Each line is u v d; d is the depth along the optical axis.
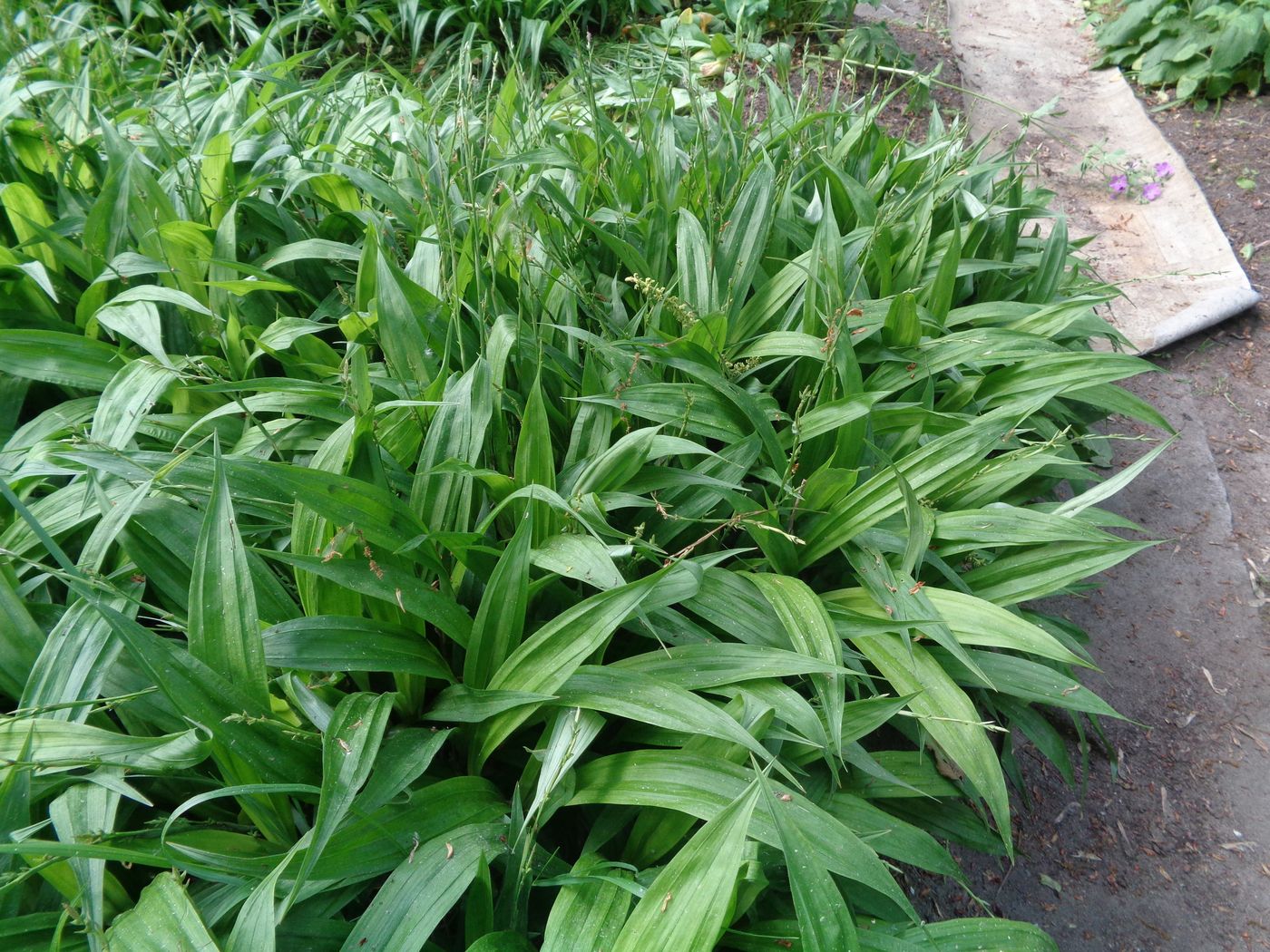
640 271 2.06
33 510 1.44
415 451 1.56
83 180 2.36
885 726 1.83
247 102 2.67
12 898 1.03
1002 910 1.76
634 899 1.10
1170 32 4.43
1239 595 2.43
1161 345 3.17
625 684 1.22
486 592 1.24
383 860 1.08
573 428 1.64
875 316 1.98
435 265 1.90
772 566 1.58
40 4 3.09
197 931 0.91
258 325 1.89
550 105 2.99
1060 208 3.83
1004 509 1.66
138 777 1.21
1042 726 1.77
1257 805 1.97
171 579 1.35
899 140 2.78
